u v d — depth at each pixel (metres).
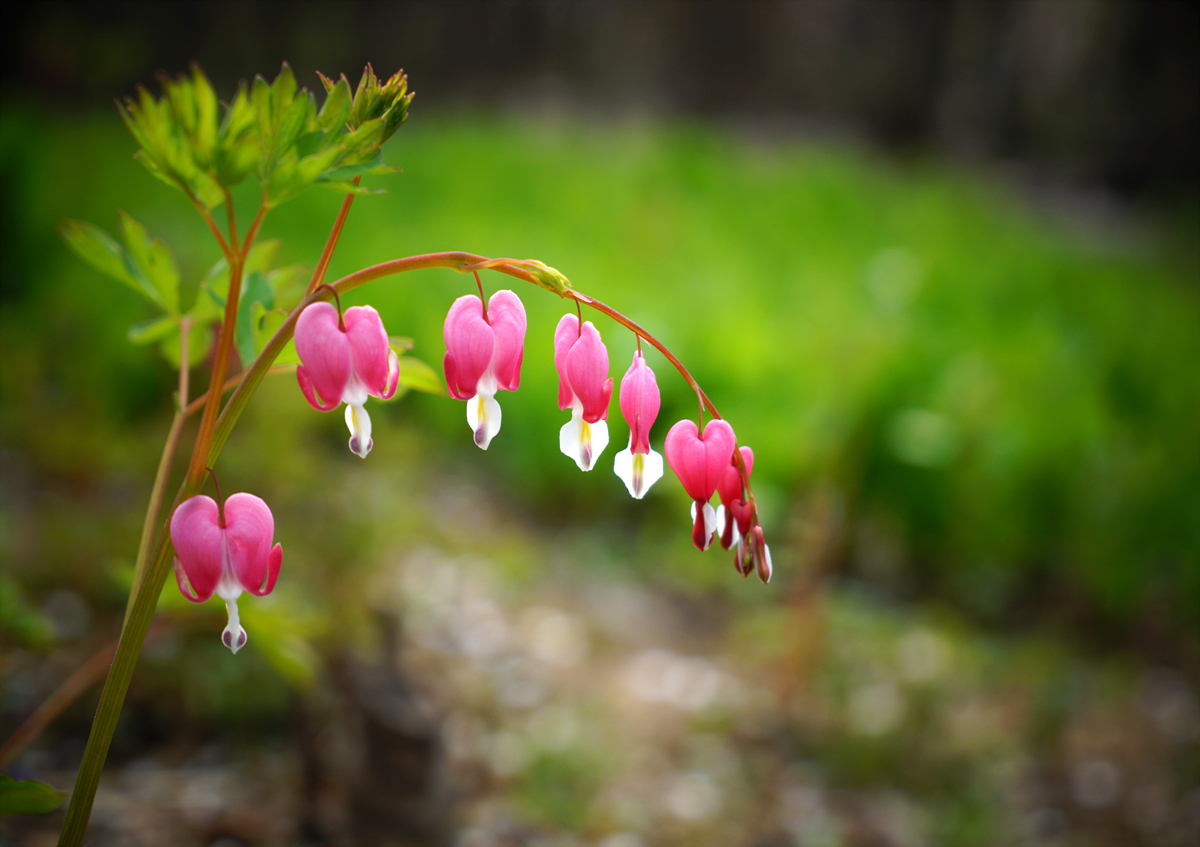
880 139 10.73
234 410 0.55
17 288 2.33
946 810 1.21
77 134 3.93
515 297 0.55
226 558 0.54
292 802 0.99
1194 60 9.66
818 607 1.43
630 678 1.44
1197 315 3.58
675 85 11.24
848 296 2.92
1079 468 1.94
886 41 11.05
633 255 3.36
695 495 0.55
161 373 1.79
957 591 1.87
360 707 0.92
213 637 1.12
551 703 1.32
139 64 7.54
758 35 11.30
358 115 0.56
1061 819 1.22
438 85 9.96
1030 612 1.84
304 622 0.71
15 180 2.34
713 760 1.25
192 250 2.15
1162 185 9.09
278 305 0.65
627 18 11.27
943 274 3.36
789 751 1.29
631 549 1.90
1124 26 10.00
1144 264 5.14
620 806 1.13
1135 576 1.78
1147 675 1.65
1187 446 2.15
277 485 1.33
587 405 0.55
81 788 0.55
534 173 4.79
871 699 1.40
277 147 0.55
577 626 1.57
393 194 3.92
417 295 2.41
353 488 1.47
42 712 0.67
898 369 1.92
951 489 1.90
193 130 0.54
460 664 1.37
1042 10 10.47
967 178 8.03
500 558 1.71
